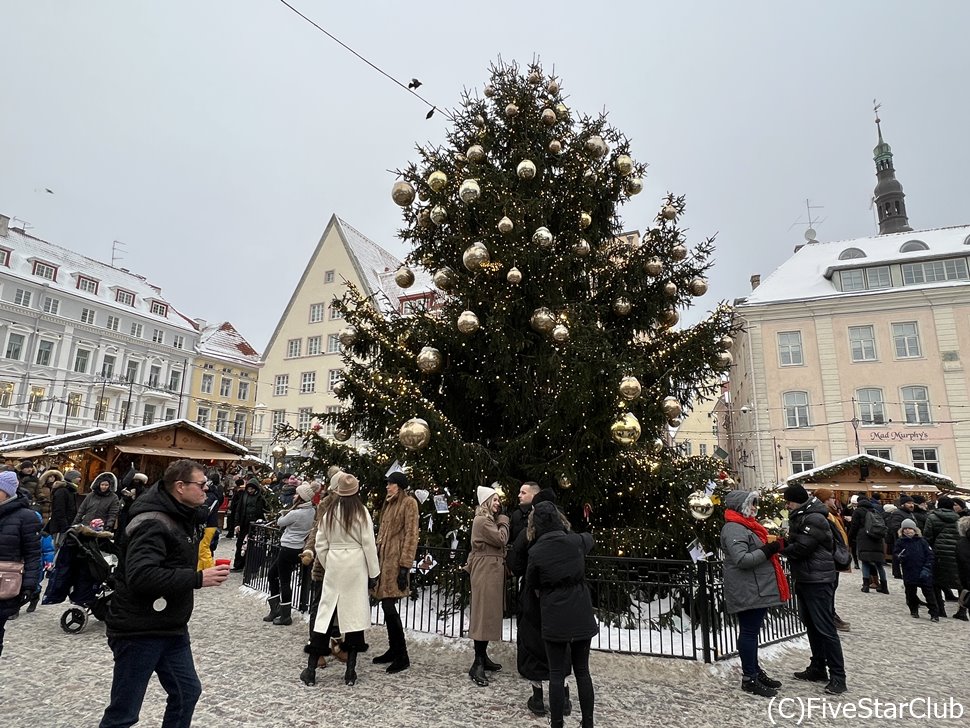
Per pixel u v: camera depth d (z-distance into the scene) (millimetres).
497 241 7613
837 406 28141
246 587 9258
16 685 4711
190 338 50062
